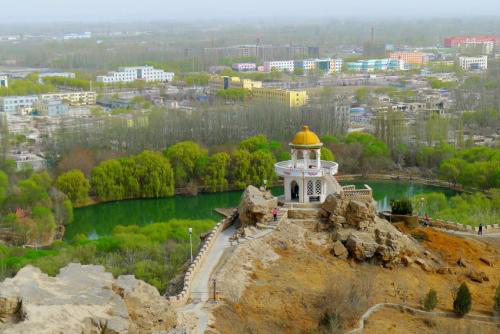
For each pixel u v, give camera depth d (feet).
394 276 474.08
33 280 301.22
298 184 553.23
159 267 526.16
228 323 362.33
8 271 519.60
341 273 461.37
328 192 561.84
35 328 258.78
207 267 437.99
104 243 585.63
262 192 551.59
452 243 545.85
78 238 653.71
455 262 514.27
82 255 564.71
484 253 540.93
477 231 598.34
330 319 374.02
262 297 408.26
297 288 426.92
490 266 516.32
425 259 507.30
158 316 319.68
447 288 467.93
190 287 402.93
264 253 467.93
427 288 463.83
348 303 403.54
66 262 539.70
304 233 507.71
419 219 616.39
